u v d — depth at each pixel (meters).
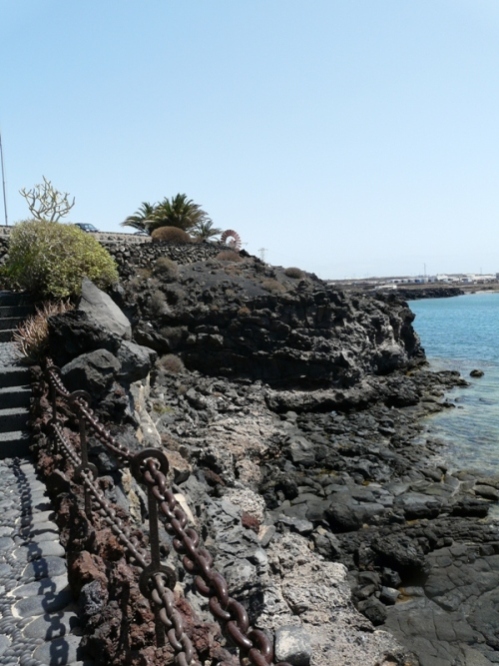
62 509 5.77
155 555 3.54
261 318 29.38
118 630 3.82
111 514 4.59
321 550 12.68
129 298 29.12
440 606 10.83
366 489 16.05
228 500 14.30
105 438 4.53
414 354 43.41
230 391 25.84
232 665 3.03
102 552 4.72
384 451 19.70
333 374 28.62
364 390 27.97
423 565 11.86
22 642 4.09
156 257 34.22
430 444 21.11
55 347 9.57
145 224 54.00
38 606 4.54
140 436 10.59
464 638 9.82
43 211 18.20
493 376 36.84
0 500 6.55
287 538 12.86
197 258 36.81
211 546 11.49
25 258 15.47
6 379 9.76
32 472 7.45
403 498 15.32
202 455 16.09
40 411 8.27
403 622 10.31
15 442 8.17
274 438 20.02
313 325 30.97
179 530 2.93
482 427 23.72
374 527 14.02
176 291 30.39
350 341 31.78
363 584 11.43
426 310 135.25
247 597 10.32
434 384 33.09
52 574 5.02
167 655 3.53
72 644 4.05
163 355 28.48
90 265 16.28
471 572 11.81
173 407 21.44
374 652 9.23
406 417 25.48
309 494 15.78
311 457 18.61
